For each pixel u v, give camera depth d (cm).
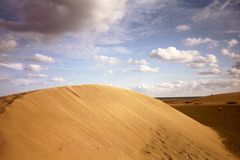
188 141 1073
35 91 869
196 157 887
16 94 830
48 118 686
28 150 502
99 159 609
